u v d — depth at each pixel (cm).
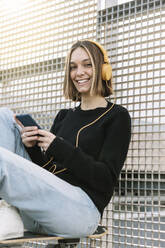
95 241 175
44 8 227
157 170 162
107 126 148
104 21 197
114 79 186
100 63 158
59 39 217
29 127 127
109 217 175
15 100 237
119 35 188
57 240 125
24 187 106
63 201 114
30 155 141
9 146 128
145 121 171
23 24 239
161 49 170
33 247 203
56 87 212
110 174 129
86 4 205
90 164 125
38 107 221
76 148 126
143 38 178
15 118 130
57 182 118
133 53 181
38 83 224
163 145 162
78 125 157
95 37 198
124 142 141
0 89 248
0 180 101
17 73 238
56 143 124
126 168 172
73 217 116
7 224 103
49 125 212
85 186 133
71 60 163
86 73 159
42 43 226
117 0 193
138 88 176
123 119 146
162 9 173
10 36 248
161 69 168
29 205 108
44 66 222
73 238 122
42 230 125
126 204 168
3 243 101
